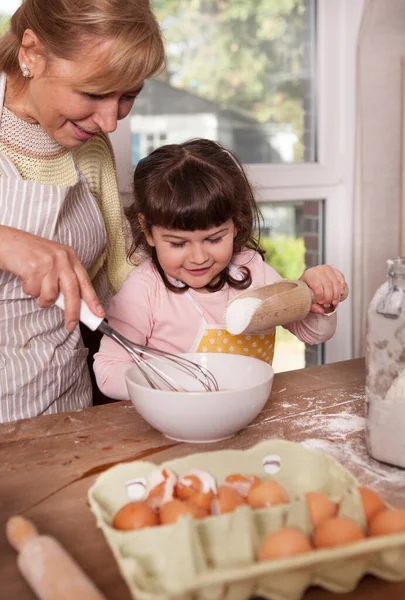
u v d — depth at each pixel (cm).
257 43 246
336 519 60
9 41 116
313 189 260
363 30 238
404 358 78
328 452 85
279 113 254
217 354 102
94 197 139
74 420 99
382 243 255
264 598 58
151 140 234
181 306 136
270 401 104
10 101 121
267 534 61
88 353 153
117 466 73
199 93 239
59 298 92
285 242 263
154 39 102
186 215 114
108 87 101
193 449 88
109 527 63
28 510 73
